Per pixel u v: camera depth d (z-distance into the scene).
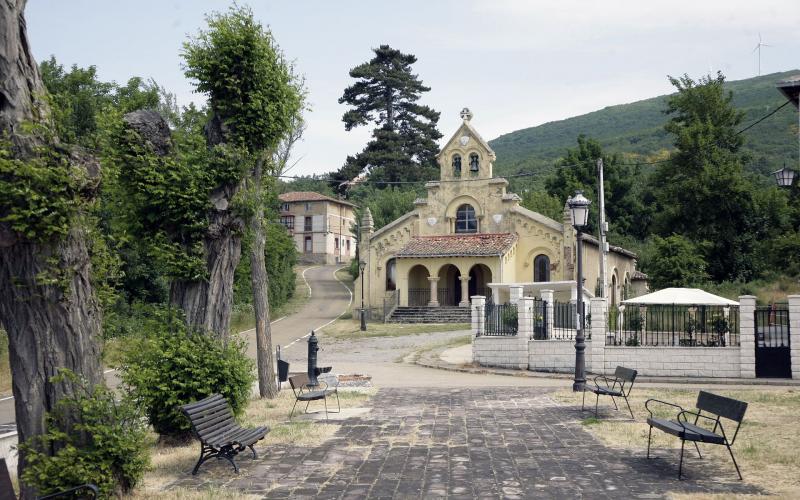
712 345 22.62
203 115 14.54
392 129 86.62
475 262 47.06
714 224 54.66
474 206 50.44
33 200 8.20
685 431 10.27
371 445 12.72
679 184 56.25
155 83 44.81
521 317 25.47
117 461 9.17
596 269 48.59
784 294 45.06
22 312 8.64
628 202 76.31
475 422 14.91
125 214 12.88
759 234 53.50
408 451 12.19
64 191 8.52
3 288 8.62
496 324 26.86
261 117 13.88
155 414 12.63
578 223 19.44
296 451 12.29
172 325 12.99
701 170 56.94
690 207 55.38
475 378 24.03
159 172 12.70
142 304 13.30
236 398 13.18
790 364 21.36
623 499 9.09
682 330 28.30
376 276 51.84
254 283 19.48
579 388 19.28
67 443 8.73
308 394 15.73
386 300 51.41
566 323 26.66
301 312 56.31
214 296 13.20
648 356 22.70
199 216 12.89
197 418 10.55
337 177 82.88
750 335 21.69
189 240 13.12
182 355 12.68
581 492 9.47
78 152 8.78
